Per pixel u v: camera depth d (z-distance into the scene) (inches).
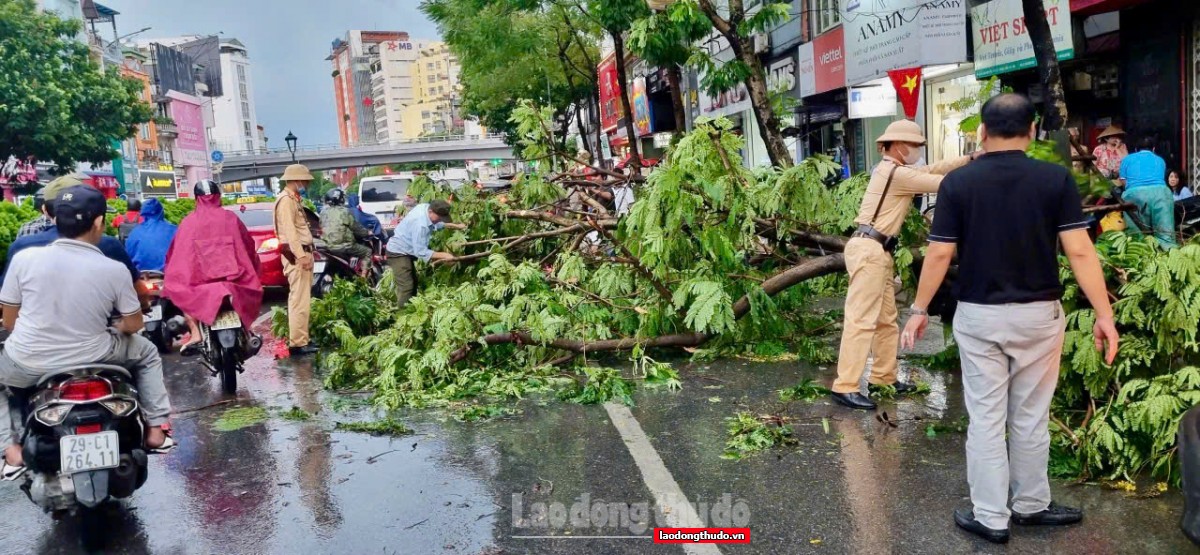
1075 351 196.2
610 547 157.2
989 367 149.9
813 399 246.8
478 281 372.5
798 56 852.0
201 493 193.5
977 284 148.7
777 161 431.5
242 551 161.8
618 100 1425.9
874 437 211.8
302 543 163.9
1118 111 505.4
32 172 1664.6
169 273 291.4
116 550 164.4
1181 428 134.0
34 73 1517.0
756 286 296.8
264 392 292.8
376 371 305.6
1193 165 459.8
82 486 165.0
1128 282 204.8
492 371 287.7
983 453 151.3
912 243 279.9
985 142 151.7
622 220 337.7
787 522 165.0
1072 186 145.2
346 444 225.5
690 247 299.4
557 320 286.2
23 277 169.3
